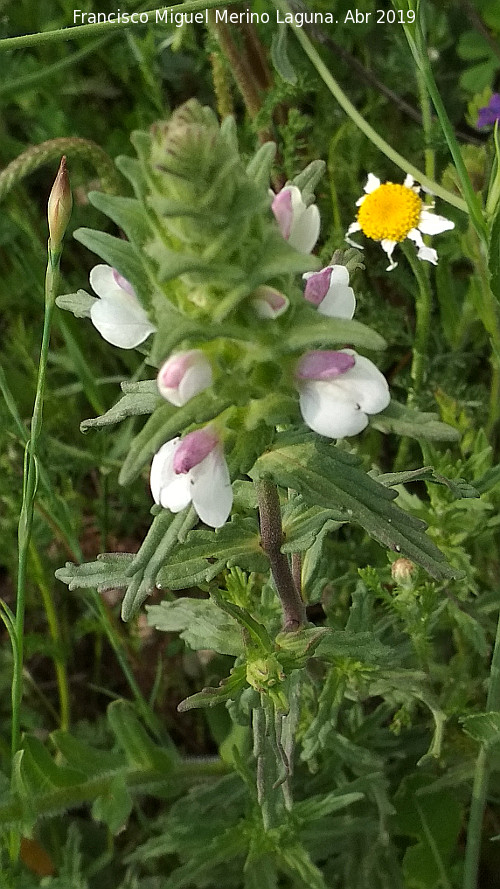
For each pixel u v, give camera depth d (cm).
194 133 10
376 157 31
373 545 26
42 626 32
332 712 20
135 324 14
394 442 31
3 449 29
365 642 19
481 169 25
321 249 31
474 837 21
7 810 21
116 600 31
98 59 35
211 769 25
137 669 30
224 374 13
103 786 23
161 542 14
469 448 25
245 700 17
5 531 29
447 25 34
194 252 11
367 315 29
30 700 30
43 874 25
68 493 30
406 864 23
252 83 29
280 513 16
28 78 29
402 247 24
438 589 21
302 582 20
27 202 33
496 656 20
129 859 23
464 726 20
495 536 27
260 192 11
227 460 14
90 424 15
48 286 18
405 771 25
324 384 13
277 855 22
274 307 12
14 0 35
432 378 29
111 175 25
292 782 24
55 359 32
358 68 31
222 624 20
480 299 25
